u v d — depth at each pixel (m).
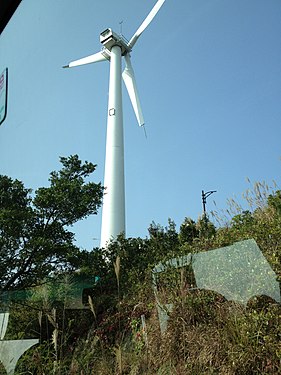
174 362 4.91
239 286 4.97
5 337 7.07
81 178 10.65
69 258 9.30
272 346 4.11
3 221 8.76
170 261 6.55
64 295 8.59
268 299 4.73
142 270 8.81
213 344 4.61
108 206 16.95
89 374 5.88
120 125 19.31
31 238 9.08
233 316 4.77
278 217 6.39
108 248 10.90
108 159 18.33
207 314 5.19
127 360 5.58
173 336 5.16
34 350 6.58
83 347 6.68
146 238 10.60
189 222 8.77
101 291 9.12
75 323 8.14
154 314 6.23
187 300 5.38
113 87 20.38
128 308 7.49
